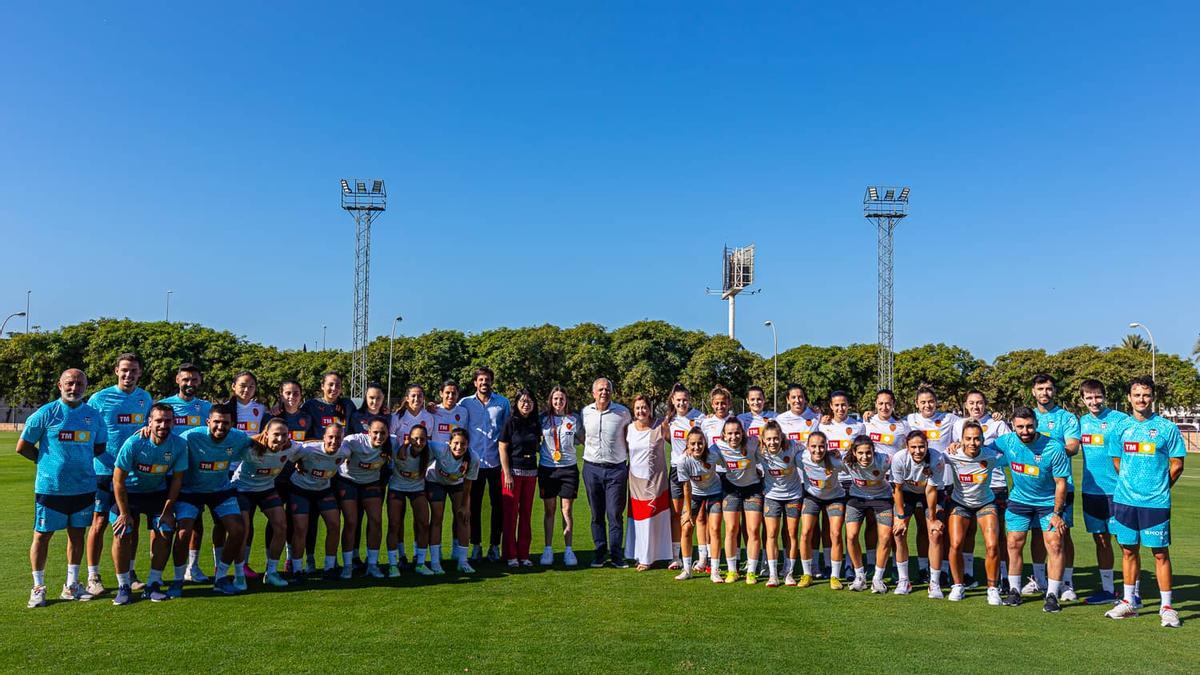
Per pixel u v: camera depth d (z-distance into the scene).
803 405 9.48
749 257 68.31
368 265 47.31
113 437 7.82
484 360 54.44
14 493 15.17
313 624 6.44
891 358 50.22
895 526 8.03
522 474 9.19
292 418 8.54
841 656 5.75
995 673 5.41
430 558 8.84
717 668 5.42
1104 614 7.17
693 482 8.61
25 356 49.88
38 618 6.60
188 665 5.36
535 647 5.85
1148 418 7.18
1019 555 7.61
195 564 8.09
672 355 55.78
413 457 8.42
